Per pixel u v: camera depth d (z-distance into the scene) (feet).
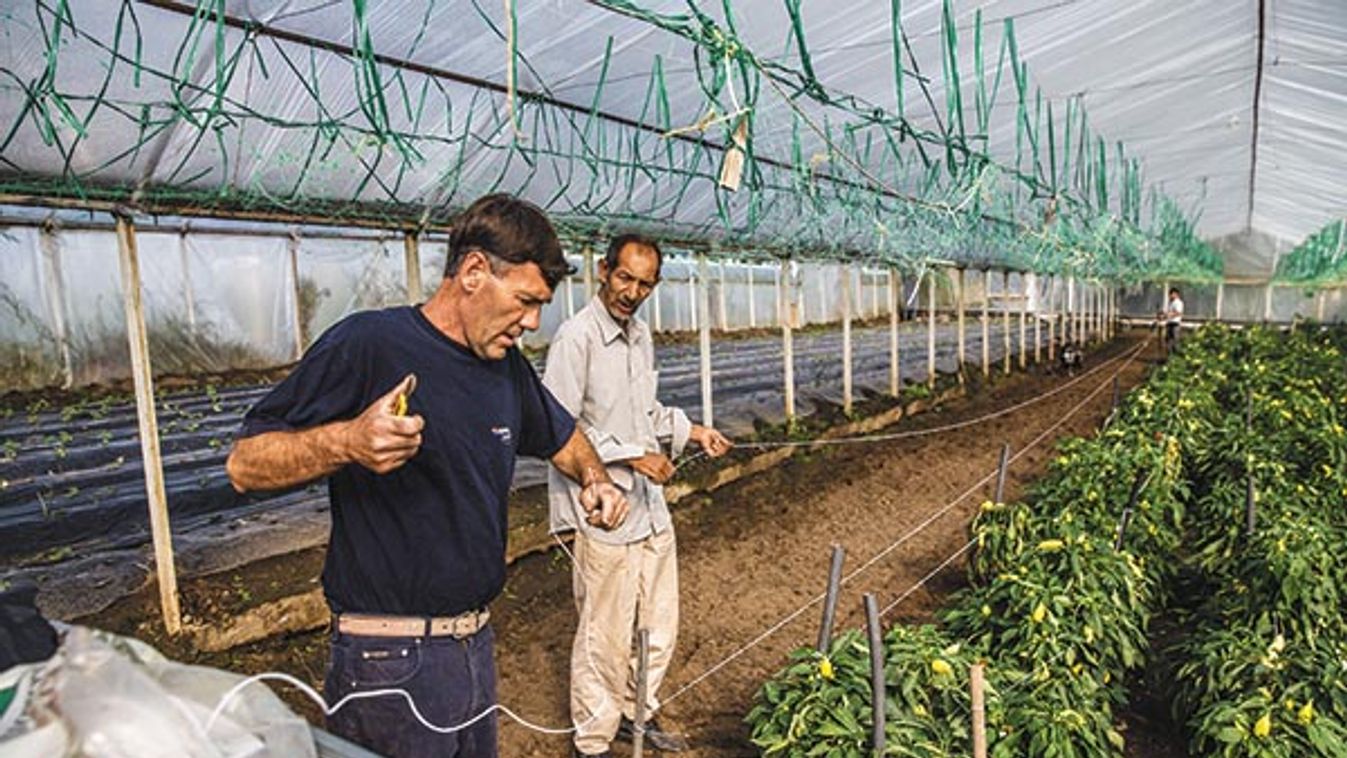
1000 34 16.94
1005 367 50.93
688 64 13.80
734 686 13.58
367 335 5.71
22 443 27.30
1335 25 19.88
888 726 9.23
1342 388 33.30
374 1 9.60
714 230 23.17
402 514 5.96
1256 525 17.28
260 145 11.09
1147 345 76.59
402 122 12.62
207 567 15.89
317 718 12.08
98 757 2.89
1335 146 34.63
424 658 6.16
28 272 36.24
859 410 34.53
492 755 7.06
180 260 41.06
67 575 15.47
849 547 20.51
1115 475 19.26
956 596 15.81
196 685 3.34
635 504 10.09
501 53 12.03
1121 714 13.26
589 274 25.03
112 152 9.80
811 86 11.58
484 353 5.95
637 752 9.18
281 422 5.56
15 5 7.59
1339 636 13.08
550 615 16.24
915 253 27.22
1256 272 90.99
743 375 45.01
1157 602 16.88
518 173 15.43
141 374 12.62
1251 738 10.24
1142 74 22.80
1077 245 34.17
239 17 9.30
